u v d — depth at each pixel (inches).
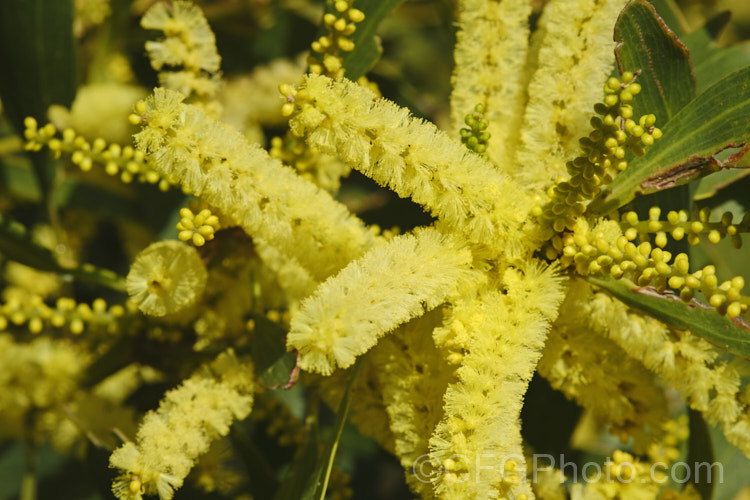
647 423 12.9
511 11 12.7
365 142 11.4
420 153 11.5
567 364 12.7
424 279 11.4
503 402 11.4
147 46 12.8
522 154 12.3
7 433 15.4
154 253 12.1
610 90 11.3
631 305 11.9
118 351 14.3
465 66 12.8
